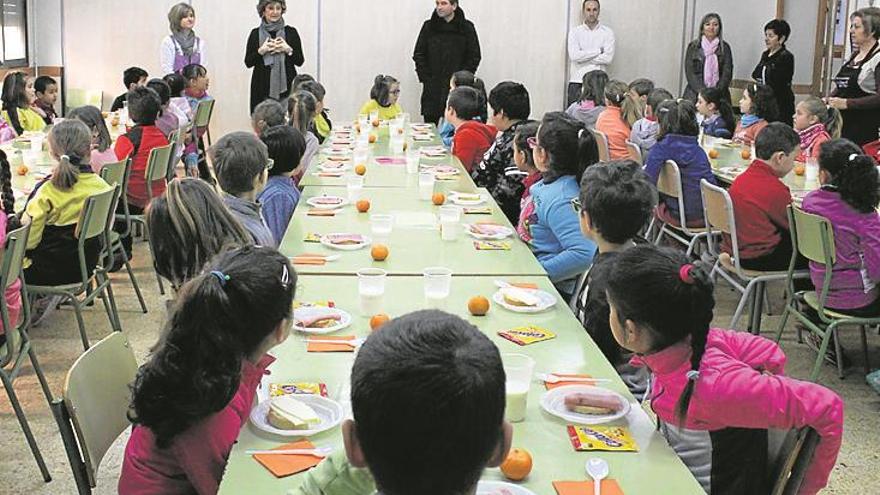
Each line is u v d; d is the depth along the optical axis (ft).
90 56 31.40
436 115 30.04
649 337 6.19
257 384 6.31
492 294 9.15
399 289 9.24
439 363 3.67
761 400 5.94
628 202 8.71
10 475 10.53
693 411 6.15
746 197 14.03
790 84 26.27
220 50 31.73
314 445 5.92
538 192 11.54
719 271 14.79
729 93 29.63
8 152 18.11
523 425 6.26
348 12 31.86
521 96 16.35
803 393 5.96
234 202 10.20
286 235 11.42
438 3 29.37
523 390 6.27
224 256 6.07
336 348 7.56
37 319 15.14
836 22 26.71
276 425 6.13
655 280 6.07
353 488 4.78
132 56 31.48
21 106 22.71
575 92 31.73
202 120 26.00
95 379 6.68
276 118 17.20
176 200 7.78
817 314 13.70
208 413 5.71
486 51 32.32
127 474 6.01
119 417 6.98
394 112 26.81
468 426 3.65
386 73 32.35
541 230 11.48
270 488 5.39
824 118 18.40
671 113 17.03
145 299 17.16
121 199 16.72
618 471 5.65
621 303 6.22
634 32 32.42
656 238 18.65
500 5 32.07
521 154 13.28
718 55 29.43
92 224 13.23
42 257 13.17
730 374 6.08
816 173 16.66
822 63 27.37
